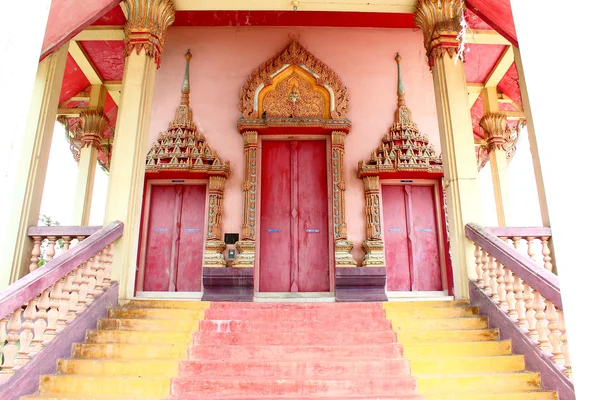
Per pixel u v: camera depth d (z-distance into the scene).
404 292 8.06
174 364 4.14
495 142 9.64
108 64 9.38
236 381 3.88
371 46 9.13
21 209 5.91
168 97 8.70
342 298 7.57
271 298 7.81
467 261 5.73
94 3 4.95
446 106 6.45
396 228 8.44
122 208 5.84
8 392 3.57
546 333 4.13
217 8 7.05
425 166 8.18
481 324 5.01
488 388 3.98
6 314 3.57
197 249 8.21
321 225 8.29
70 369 4.13
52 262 4.32
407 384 3.93
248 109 8.44
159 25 6.78
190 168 8.05
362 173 8.20
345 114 8.51
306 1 6.92
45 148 6.43
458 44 6.67
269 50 9.02
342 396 3.79
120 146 6.09
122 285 5.59
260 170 8.43
